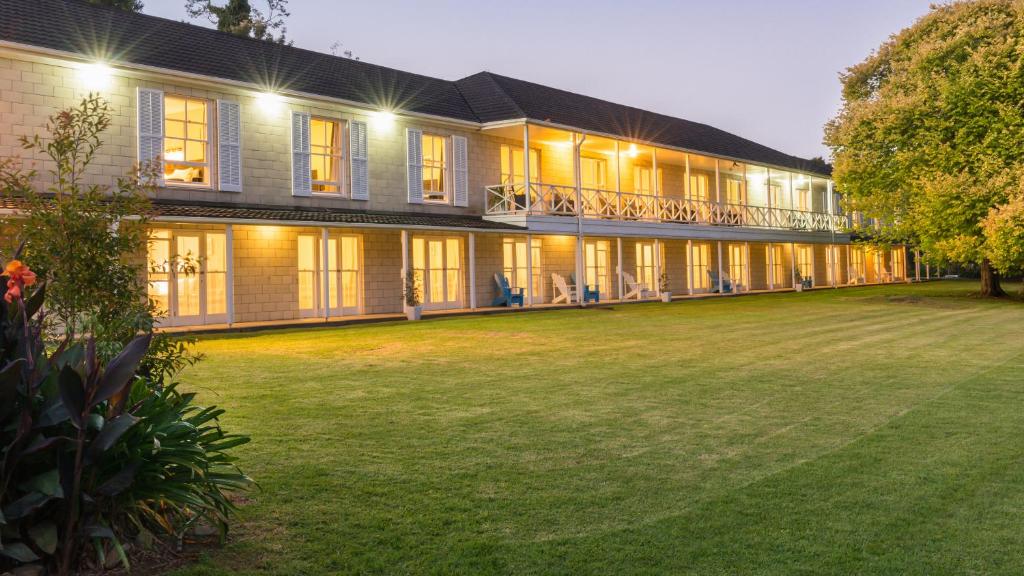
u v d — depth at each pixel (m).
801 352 11.56
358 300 18.88
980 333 14.45
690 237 26.97
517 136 22.67
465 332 14.77
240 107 16.58
